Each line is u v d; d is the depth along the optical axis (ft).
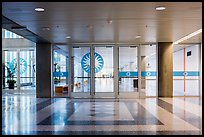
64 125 19.40
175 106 29.50
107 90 40.24
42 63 40.01
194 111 25.77
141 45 40.27
